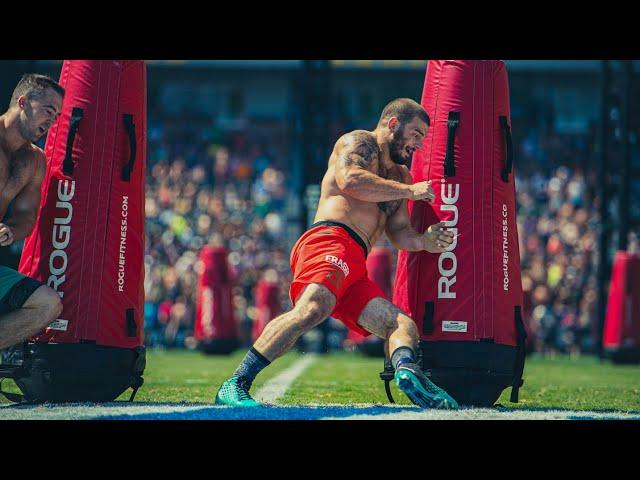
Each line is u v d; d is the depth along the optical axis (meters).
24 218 17.03
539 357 62.81
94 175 17.62
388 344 16.73
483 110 18.17
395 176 17.62
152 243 84.81
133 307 17.91
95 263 17.45
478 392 17.58
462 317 17.50
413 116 17.28
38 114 16.55
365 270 17.23
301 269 16.75
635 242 78.06
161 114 109.62
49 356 17.16
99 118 17.78
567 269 79.56
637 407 20.02
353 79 105.94
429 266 17.77
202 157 106.50
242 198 98.56
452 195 17.88
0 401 19.38
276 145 109.19
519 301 18.19
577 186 98.06
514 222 18.39
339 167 16.86
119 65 18.00
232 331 53.00
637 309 47.38
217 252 52.94
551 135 105.56
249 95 110.19
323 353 54.19
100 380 17.47
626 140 50.69
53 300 16.52
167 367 38.53
